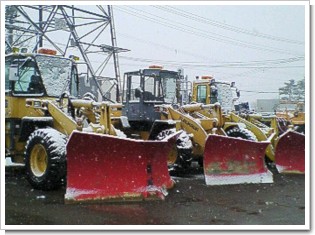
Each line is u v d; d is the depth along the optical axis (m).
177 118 9.74
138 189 6.36
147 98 10.37
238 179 8.43
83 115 7.75
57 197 6.54
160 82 10.53
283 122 13.50
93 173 6.21
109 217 5.39
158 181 6.91
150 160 6.57
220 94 12.68
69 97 7.82
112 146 6.21
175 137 7.54
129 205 6.09
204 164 8.18
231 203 6.52
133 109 10.51
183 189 7.62
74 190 6.09
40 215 5.40
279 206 6.38
